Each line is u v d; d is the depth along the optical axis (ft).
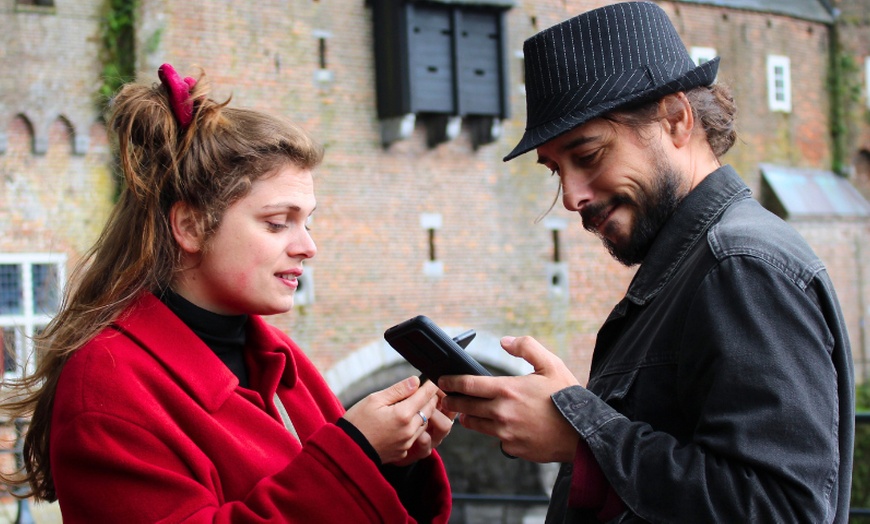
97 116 38.04
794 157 57.00
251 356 6.22
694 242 5.67
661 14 5.93
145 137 5.68
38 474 5.97
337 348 41.91
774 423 4.73
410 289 43.78
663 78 5.66
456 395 5.57
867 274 57.41
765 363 4.83
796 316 4.91
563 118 5.67
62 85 37.58
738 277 5.04
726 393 4.87
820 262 5.22
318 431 5.39
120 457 5.15
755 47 55.57
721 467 4.77
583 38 5.75
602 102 5.62
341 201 42.47
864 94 59.16
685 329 5.20
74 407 5.28
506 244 46.44
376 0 43.60
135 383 5.38
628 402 5.49
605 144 5.67
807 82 57.77
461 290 45.09
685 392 5.20
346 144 42.75
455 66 43.78
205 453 5.47
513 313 46.39
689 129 5.79
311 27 42.22
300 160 5.76
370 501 5.22
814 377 4.84
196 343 5.72
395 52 42.73
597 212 5.81
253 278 5.65
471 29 44.57
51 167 37.37
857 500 51.11
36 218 36.94
